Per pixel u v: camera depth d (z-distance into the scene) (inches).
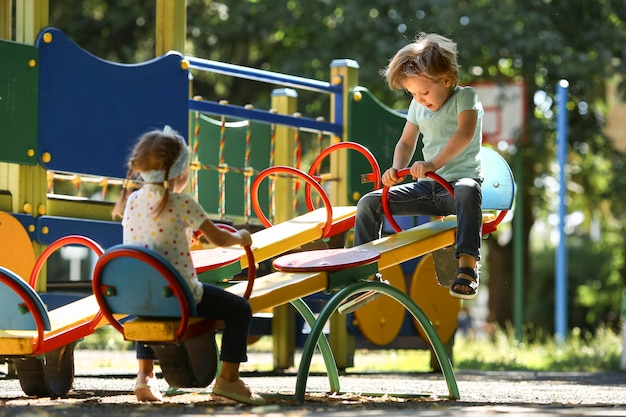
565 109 1541.6
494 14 1627.7
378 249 537.0
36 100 652.7
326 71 1642.5
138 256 438.9
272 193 815.1
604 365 1101.7
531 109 1718.8
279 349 867.4
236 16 1707.7
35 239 652.7
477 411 417.7
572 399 583.2
